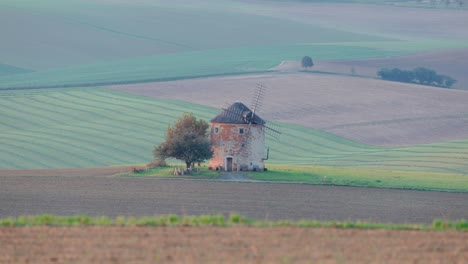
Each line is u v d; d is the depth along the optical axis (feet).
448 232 586.45
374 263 472.44
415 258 489.67
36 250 500.74
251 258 480.64
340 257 486.79
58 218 613.52
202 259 476.95
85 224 593.01
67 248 506.07
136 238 536.42
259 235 551.18
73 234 550.36
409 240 547.90
